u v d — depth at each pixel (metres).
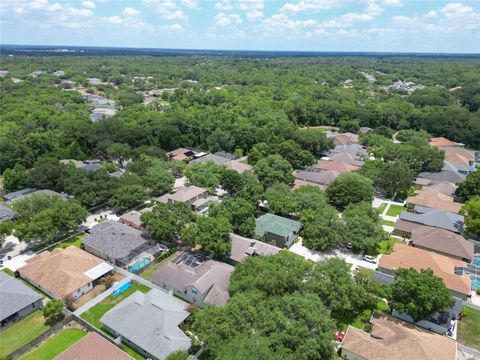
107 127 123.31
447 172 103.06
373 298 50.47
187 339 44.09
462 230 72.94
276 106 180.12
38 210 74.44
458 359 43.62
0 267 61.94
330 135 142.75
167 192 94.56
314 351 38.84
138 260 63.62
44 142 112.31
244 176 90.75
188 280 54.16
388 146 119.25
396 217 82.44
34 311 52.25
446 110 165.00
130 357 41.16
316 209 75.56
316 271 51.31
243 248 63.41
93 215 81.31
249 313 42.31
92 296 55.25
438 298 45.09
